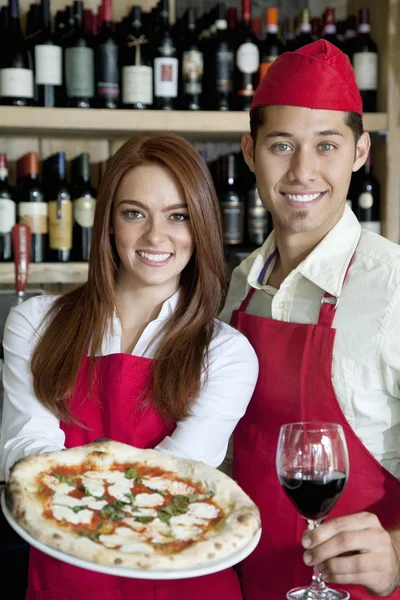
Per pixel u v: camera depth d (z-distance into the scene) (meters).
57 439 1.45
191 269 1.54
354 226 1.49
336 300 1.43
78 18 2.70
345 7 3.18
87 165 2.74
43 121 2.62
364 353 1.39
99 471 1.23
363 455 1.39
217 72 2.78
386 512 1.38
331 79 1.42
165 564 0.97
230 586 1.37
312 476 1.11
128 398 1.47
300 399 1.45
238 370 1.46
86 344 1.49
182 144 1.46
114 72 2.70
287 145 1.45
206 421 1.43
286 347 1.47
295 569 1.40
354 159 1.50
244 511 1.09
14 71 2.62
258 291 1.60
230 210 2.84
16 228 2.46
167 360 1.46
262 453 1.49
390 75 2.78
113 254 1.54
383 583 1.16
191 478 1.22
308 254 1.51
